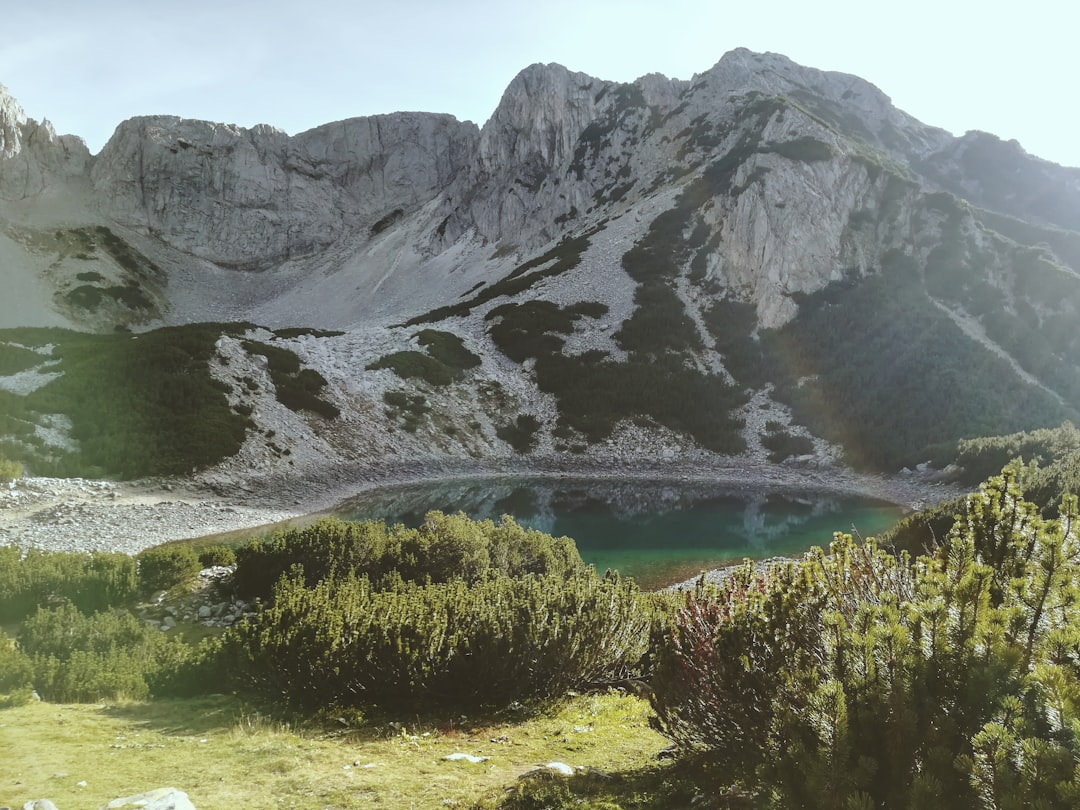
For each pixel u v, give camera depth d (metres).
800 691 4.91
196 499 38.09
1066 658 3.87
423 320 87.06
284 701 10.88
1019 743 3.38
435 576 20.36
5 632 15.34
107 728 8.96
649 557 30.39
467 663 11.25
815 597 6.25
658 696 7.25
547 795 6.11
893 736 3.99
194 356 52.81
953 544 5.35
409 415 59.19
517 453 60.25
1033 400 60.97
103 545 28.45
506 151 140.38
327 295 131.00
